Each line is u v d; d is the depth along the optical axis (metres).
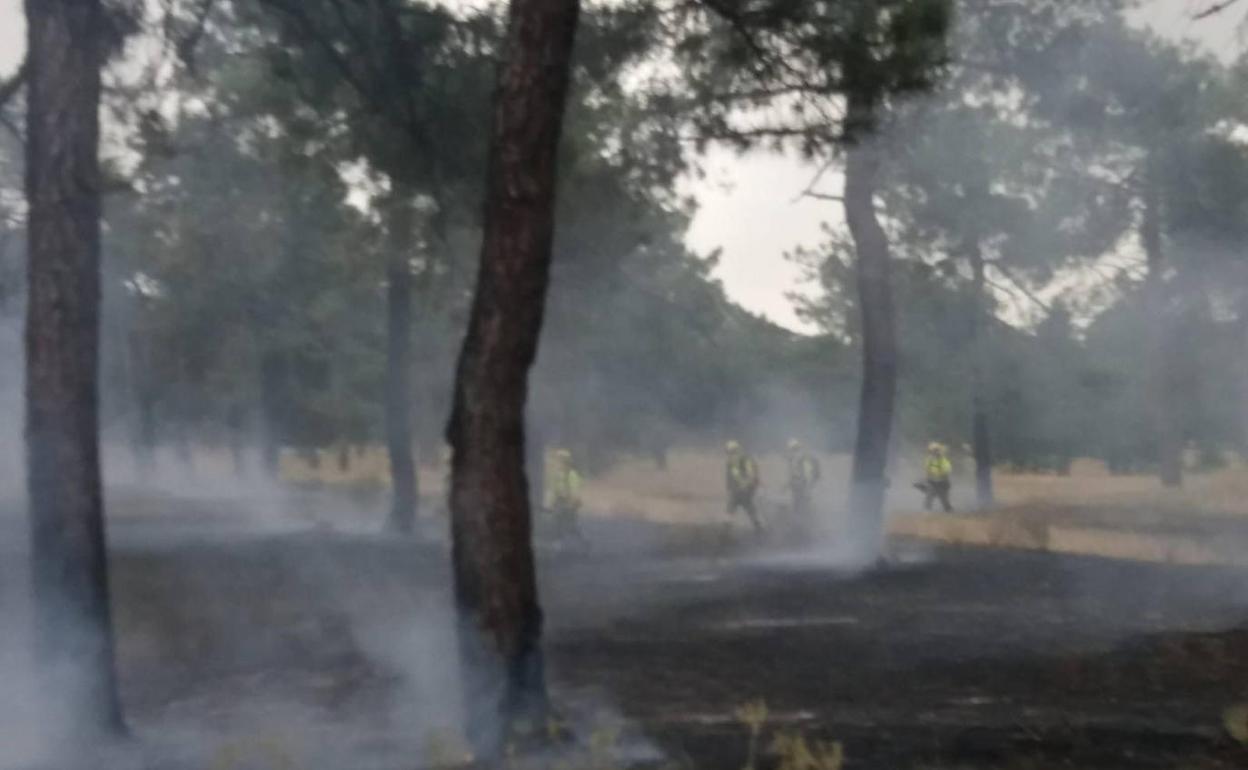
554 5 11.29
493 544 11.10
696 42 16.92
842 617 19.00
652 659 15.79
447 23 18.09
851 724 11.92
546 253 11.31
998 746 10.95
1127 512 42.34
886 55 15.41
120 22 14.80
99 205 12.70
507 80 11.30
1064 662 14.82
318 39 17.55
